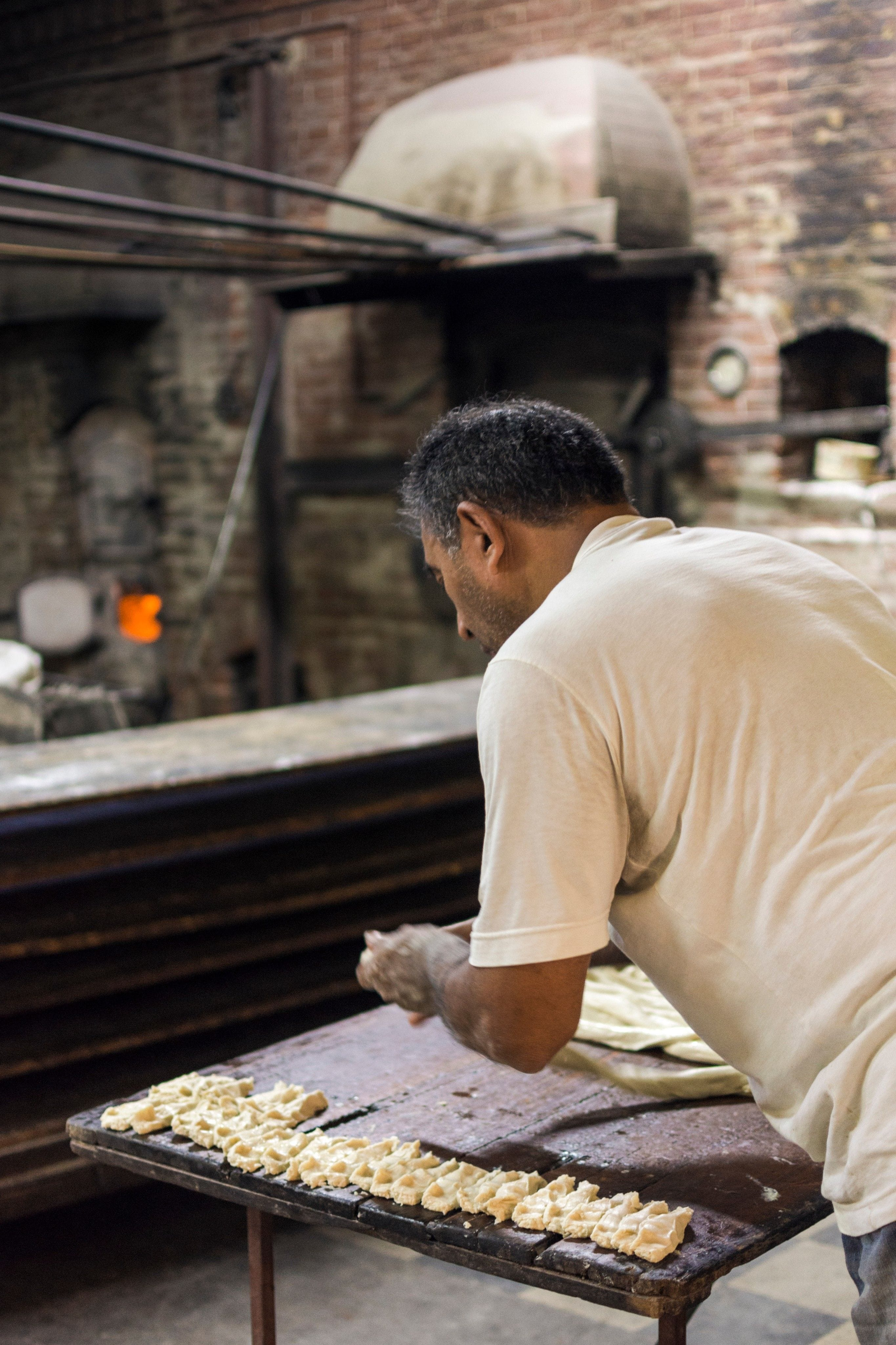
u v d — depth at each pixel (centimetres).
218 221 541
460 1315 265
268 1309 176
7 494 903
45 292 807
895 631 151
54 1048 287
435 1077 194
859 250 566
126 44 797
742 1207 150
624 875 149
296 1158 162
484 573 160
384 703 415
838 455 586
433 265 619
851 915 132
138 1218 313
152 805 325
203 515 809
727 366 604
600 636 141
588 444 159
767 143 582
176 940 315
